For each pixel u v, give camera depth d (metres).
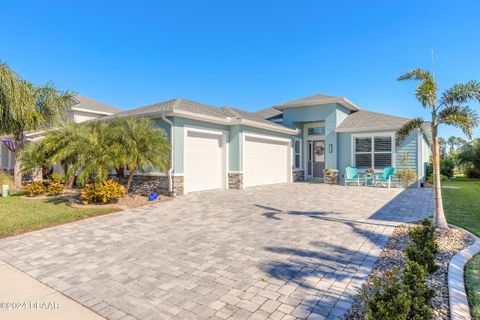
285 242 6.01
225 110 16.88
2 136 17.98
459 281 4.02
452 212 8.87
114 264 4.96
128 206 9.88
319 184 17.56
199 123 13.05
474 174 24.12
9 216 8.45
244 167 14.89
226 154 14.59
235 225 7.43
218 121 13.62
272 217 8.29
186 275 4.47
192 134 13.00
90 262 5.06
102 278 4.41
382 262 4.89
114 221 7.96
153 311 3.46
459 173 29.58
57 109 15.89
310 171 20.45
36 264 5.00
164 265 4.88
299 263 4.89
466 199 11.66
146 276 4.45
